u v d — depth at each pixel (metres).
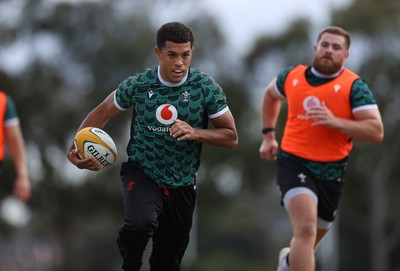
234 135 24.95
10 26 121.81
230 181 143.12
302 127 29.94
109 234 177.50
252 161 136.38
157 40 24.19
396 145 125.31
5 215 142.50
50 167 124.44
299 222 28.53
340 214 144.50
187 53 23.92
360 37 122.88
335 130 29.58
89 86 124.38
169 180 24.92
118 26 122.69
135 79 24.80
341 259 156.25
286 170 29.95
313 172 29.73
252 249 191.00
